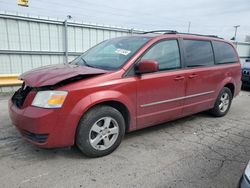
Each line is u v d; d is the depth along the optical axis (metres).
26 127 2.84
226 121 5.09
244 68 9.23
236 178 2.85
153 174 2.87
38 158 3.15
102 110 3.11
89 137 3.07
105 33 9.92
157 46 3.75
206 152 3.52
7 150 3.35
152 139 3.93
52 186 2.57
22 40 7.93
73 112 2.86
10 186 2.54
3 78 7.17
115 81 3.18
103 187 2.58
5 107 5.50
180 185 2.67
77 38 9.20
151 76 3.56
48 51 8.59
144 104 3.55
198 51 4.46
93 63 3.72
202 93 4.52
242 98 7.85
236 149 3.67
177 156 3.35
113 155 3.32
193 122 4.91
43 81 2.88
